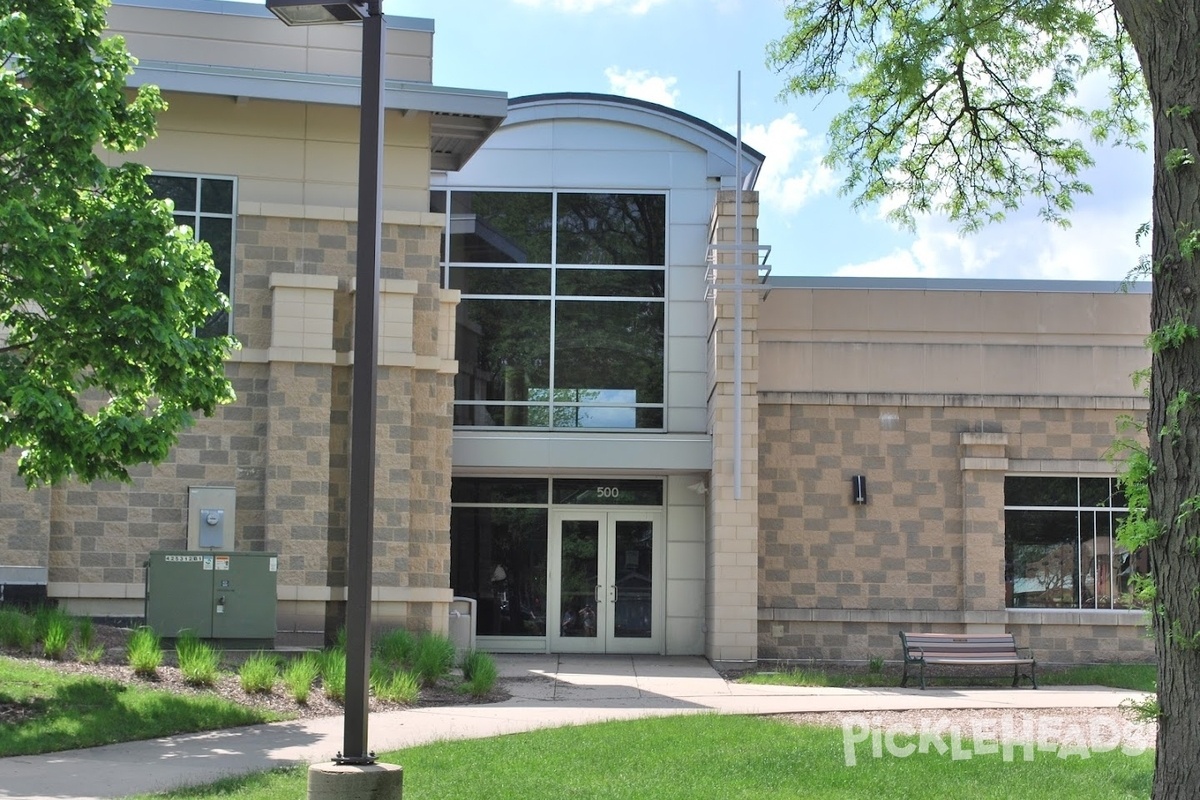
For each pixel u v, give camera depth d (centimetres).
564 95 2433
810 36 1377
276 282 1934
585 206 2431
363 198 839
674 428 2386
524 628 2394
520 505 2414
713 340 2295
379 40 854
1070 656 2269
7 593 1805
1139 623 2264
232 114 2003
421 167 2048
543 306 2406
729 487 2197
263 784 977
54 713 1232
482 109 2011
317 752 1150
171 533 1897
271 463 1914
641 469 2305
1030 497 2317
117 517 1883
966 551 2273
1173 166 722
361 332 827
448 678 1728
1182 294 718
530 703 1598
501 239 2417
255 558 1714
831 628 2273
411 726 1344
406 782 997
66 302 1273
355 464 815
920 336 2325
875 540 2288
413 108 1992
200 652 1492
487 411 2378
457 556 2403
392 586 1931
